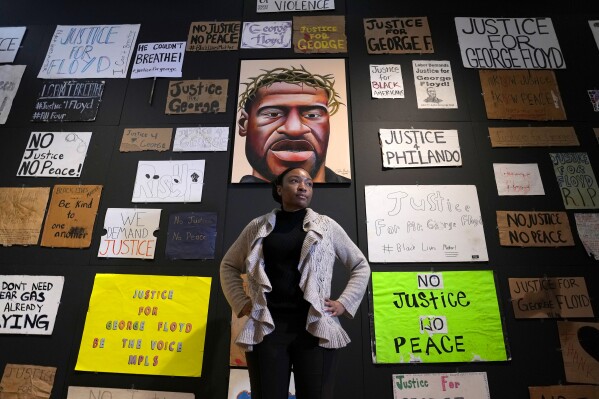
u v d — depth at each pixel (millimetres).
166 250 2229
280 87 2584
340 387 1966
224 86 2629
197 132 2506
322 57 2686
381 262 2170
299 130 2465
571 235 2230
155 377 2012
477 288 2125
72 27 2895
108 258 2229
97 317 2111
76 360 2041
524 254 2197
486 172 2379
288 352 1405
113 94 2654
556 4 2865
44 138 2537
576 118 2523
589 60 2686
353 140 2457
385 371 1989
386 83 2607
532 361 2004
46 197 2379
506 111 2533
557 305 2096
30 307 2146
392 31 2773
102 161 2463
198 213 2305
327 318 1425
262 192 2342
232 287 1587
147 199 2348
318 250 1496
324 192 2328
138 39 2830
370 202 2295
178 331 2074
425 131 2477
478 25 2797
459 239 2215
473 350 2016
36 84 2705
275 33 2783
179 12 2910
